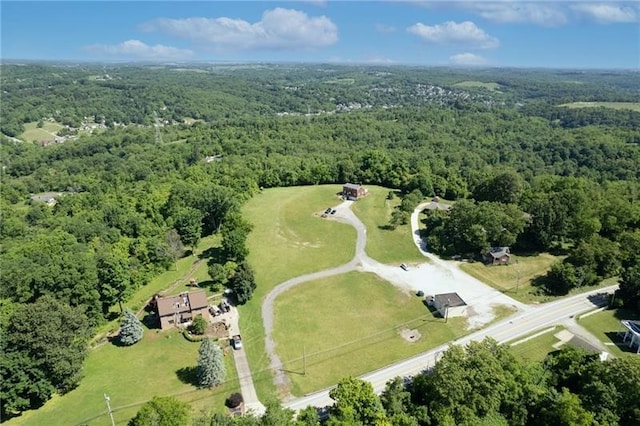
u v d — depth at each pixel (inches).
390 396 2316.7
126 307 3447.3
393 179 6309.1
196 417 2345.0
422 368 2748.5
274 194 6077.8
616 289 3595.0
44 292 3201.3
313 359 2849.4
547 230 4153.5
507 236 4074.8
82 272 3275.1
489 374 2272.4
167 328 3161.9
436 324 3189.0
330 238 4643.2
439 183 5910.4
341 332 3122.5
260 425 2114.9
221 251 4350.4
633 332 2896.2
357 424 2111.2
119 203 5502.0
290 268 4035.4
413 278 3841.0
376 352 2910.9
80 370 2655.0
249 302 3503.9
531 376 2437.3
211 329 3127.5
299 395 2546.8
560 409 2154.3
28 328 2488.9
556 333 3053.6
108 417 2381.9
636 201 4766.2
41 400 2508.6
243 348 2960.1
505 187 5137.8
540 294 3555.6
